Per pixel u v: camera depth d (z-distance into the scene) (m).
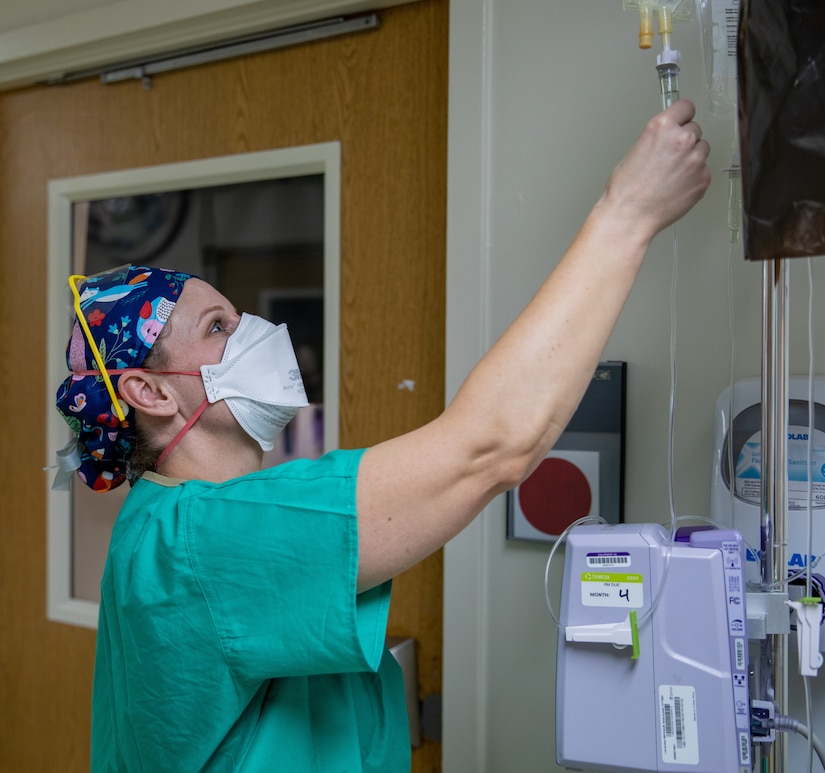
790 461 0.85
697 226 1.04
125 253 1.63
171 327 0.84
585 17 1.10
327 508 0.67
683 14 0.79
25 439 1.71
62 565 1.67
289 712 0.77
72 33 1.52
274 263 1.48
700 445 1.05
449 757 1.21
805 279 0.97
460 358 1.19
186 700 0.71
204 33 1.42
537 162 1.14
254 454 0.91
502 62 1.16
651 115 1.06
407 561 0.67
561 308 0.67
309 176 1.44
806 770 0.84
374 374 1.35
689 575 0.72
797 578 0.81
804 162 0.60
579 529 0.78
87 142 1.63
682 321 1.05
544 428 0.66
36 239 1.70
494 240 1.17
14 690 1.73
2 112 1.73
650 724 0.73
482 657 1.18
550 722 1.14
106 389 0.83
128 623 0.73
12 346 1.72
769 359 0.75
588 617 0.75
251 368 0.87
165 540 0.72
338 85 1.37
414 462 0.65
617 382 1.08
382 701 0.90
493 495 0.68
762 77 0.61
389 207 1.33
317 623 0.67
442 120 1.28
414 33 1.30
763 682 0.77
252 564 0.68
